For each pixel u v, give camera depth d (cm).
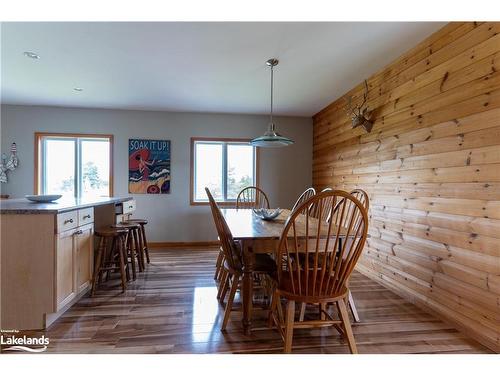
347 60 280
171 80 332
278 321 187
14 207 204
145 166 465
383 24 216
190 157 476
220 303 243
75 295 228
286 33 229
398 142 272
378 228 303
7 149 436
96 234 266
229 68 298
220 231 202
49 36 234
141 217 464
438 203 222
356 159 353
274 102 420
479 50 189
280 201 502
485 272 183
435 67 227
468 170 196
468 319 195
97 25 218
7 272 193
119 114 459
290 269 158
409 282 254
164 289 274
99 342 183
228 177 493
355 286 290
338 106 405
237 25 218
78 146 457
